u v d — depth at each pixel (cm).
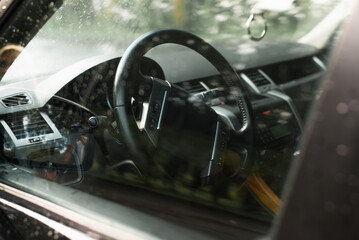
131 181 115
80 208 100
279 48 183
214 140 121
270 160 125
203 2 159
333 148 45
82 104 140
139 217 86
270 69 179
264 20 159
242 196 109
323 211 44
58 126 141
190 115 118
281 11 169
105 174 123
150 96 115
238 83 135
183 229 77
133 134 113
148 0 160
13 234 104
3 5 137
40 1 140
